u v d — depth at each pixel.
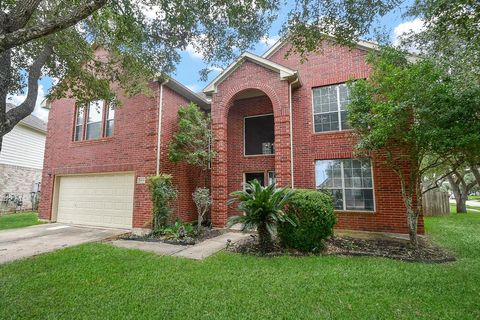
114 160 10.57
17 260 5.93
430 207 15.51
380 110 6.61
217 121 10.55
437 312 3.52
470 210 19.47
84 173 11.23
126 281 4.67
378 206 8.85
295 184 10.05
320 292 4.17
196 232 9.18
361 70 9.63
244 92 10.96
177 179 10.70
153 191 9.20
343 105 9.82
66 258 6.02
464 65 5.99
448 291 4.17
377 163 8.97
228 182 11.80
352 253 6.42
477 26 4.12
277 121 9.69
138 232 9.48
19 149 17.36
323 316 3.43
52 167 12.30
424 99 6.05
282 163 9.43
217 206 10.02
